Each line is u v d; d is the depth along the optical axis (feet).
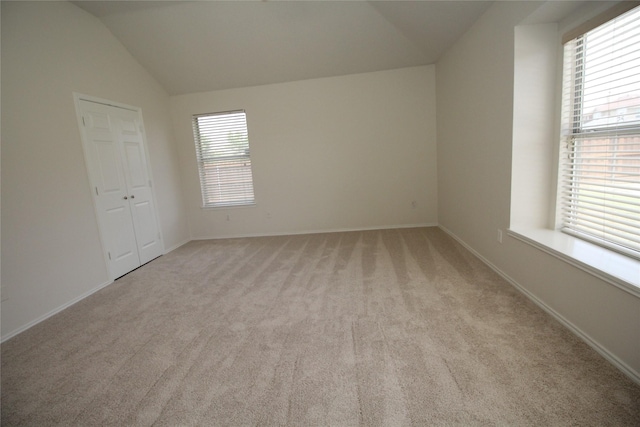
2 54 7.79
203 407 4.70
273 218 16.06
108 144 11.06
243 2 10.41
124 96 12.05
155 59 12.84
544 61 7.19
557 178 7.34
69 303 9.11
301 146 15.28
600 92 6.09
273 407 4.59
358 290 8.46
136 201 12.38
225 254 13.20
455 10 9.15
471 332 6.05
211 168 15.99
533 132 7.48
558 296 6.15
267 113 15.17
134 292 9.67
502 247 8.46
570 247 6.16
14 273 7.72
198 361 5.87
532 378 4.72
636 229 5.39
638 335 4.42
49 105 8.91
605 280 4.89
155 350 6.36
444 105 13.00
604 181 6.09
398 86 14.38
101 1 9.93
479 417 4.12
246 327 6.99
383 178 15.14
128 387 5.31
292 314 7.43
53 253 8.74
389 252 11.59
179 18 11.00
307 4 10.55
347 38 12.19
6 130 7.76
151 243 13.17
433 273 9.19
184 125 15.55
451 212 12.88
